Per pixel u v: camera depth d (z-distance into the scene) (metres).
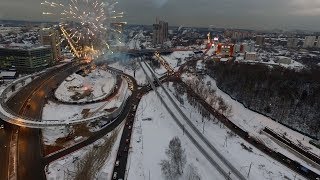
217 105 199.50
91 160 122.75
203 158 129.00
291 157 138.25
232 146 143.62
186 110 190.00
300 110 186.75
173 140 132.25
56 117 169.25
